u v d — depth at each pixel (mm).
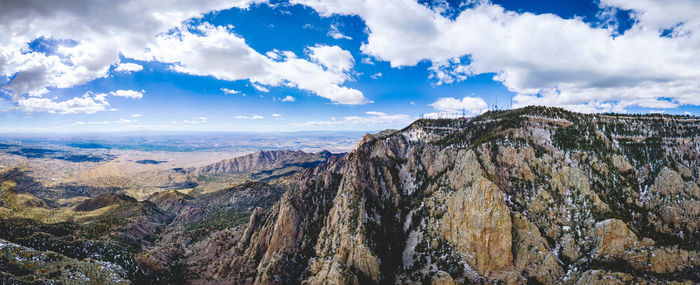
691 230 110062
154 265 149250
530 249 107938
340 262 121875
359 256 121750
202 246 185250
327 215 156375
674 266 96688
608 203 114750
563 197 118812
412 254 126625
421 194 148625
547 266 103000
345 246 127250
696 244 105562
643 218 113812
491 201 113938
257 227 175875
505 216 111062
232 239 186250
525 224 111688
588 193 115438
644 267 96875
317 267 128750
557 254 107438
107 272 128625
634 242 101562
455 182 134375
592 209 111438
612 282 92375
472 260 111875
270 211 181375
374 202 150250
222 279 147625
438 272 112062
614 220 103688
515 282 103250
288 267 135500
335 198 159625
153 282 140000
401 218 145625
